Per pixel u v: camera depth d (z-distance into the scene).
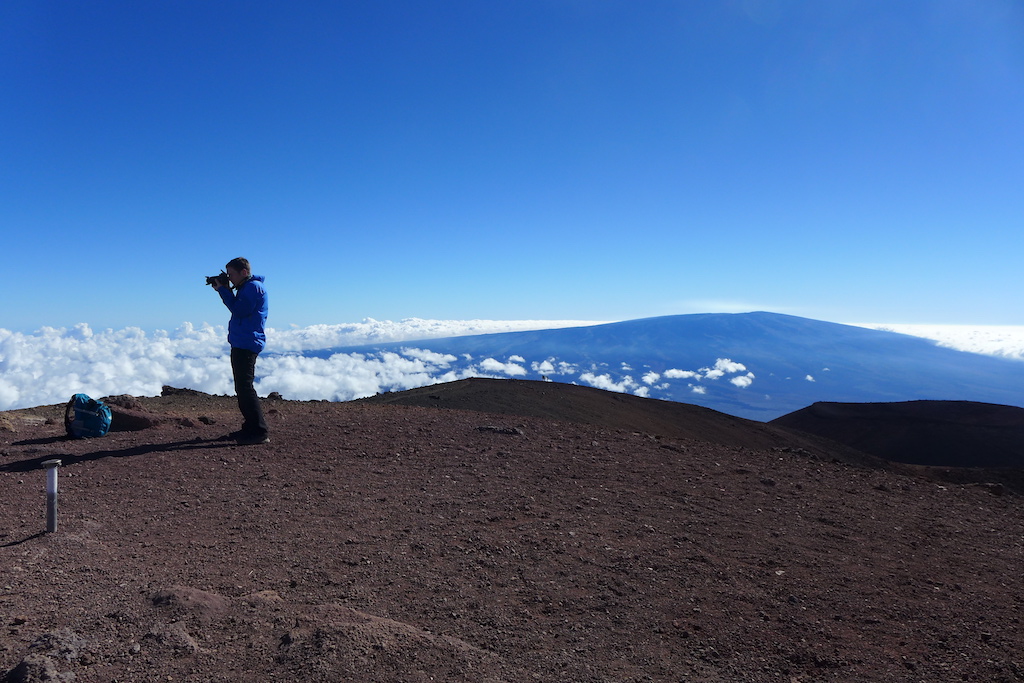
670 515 5.45
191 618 2.84
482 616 3.26
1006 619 3.60
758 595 3.78
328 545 4.27
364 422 9.84
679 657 2.96
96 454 7.10
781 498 6.31
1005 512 6.48
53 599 3.07
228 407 12.55
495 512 5.32
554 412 21.03
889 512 6.00
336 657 2.46
